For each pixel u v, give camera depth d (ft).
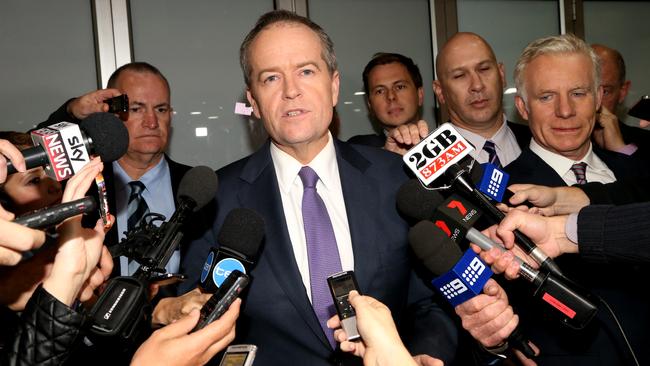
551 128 7.88
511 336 5.87
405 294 6.50
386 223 6.48
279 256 6.26
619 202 6.72
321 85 6.42
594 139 11.09
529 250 5.60
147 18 14.60
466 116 11.00
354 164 6.84
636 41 17.62
